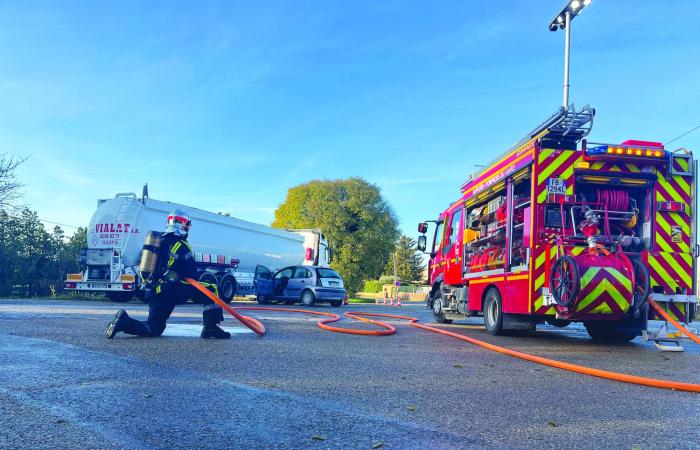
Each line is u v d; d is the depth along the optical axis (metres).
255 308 15.34
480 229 11.03
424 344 7.63
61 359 5.22
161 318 7.27
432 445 3.04
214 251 19.81
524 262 8.46
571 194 8.31
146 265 7.12
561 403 4.14
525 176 8.67
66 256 22.39
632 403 4.21
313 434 3.19
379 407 3.83
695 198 8.42
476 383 4.81
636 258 8.39
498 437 3.22
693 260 8.38
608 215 8.65
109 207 16.83
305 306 21.05
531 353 7.09
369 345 7.24
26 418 3.33
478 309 10.48
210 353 5.95
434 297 13.55
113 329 6.81
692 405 4.20
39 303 14.66
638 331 8.46
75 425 3.22
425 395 4.25
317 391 4.27
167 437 3.06
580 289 7.56
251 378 4.68
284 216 47.34
